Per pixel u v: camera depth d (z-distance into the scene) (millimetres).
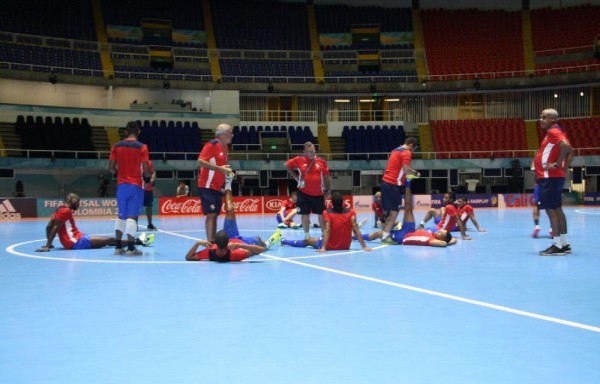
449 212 11680
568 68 38219
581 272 7168
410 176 10570
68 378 3268
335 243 9820
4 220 24000
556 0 43781
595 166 34938
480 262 8148
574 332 4203
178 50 40562
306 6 45406
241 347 3861
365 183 36000
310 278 6711
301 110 41250
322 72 41250
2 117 33031
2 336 4168
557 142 8875
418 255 9016
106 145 34531
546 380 3199
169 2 43031
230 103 38375
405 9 45250
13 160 30625
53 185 32281
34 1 39094
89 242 10359
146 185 15625
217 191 9398
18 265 8023
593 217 21062
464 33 43344
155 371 3379
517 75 38844
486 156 36594
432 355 3666
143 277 6855
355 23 44344
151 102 39438
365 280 6559
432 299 5434
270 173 34562
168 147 34844
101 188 32688
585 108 39188
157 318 4707
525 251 9602
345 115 41375
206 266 7820
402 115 41469
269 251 9750
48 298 5574
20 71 34219
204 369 3416
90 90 38438
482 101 41156
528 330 4266
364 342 3969
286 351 3766
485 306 5109
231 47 42125
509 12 43875
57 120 33656
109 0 41750
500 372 3336
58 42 38125
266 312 4910
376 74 41219
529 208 32250
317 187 10664
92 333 4238
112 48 39312
